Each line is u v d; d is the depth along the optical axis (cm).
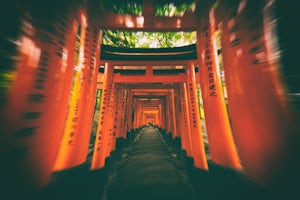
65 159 482
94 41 529
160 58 793
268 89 245
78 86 520
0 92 208
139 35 1052
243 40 295
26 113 243
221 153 469
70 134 501
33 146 257
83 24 452
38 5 265
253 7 272
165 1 455
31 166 253
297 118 210
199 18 482
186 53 757
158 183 635
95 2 438
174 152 1264
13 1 219
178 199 516
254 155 271
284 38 219
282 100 226
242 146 297
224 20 357
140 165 887
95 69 561
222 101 482
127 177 704
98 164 703
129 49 791
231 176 430
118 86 1192
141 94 2084
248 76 282
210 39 468
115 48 774
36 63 262
